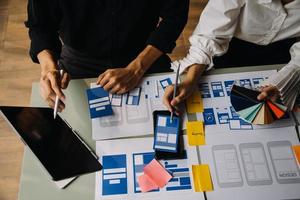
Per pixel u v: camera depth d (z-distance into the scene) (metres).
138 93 1.01
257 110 0.93
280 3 1.06
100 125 0.94
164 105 0.97
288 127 0.92
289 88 0.97
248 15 1.11
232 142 0.89
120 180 0.83
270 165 0.85
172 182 0.83
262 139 0.90
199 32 1.14
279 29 1.14
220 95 1.00
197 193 0.81
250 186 0.82
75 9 1.08
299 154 0.87
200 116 0.95
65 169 0.77
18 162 1.57
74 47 1.21
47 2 1.08
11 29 2.10
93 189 0.82
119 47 1.22
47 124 0.85
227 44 1.17
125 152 0.88
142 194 0.81
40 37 1.13
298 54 1.08
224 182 0.83
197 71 1.05
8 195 1.48
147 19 1.18
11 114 0.80
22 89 1.83
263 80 1.03
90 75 1.26
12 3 2.23
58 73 1.02
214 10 1.10
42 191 0.82
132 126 0.93
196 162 0.86
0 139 1.63
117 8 1.09
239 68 1.07
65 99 0.99
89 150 0.85
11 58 1.96
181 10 1.19
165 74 1.06
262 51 1.26
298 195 0.80
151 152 0.88
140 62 1.10
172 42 1.21
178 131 0.91
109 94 1.00
